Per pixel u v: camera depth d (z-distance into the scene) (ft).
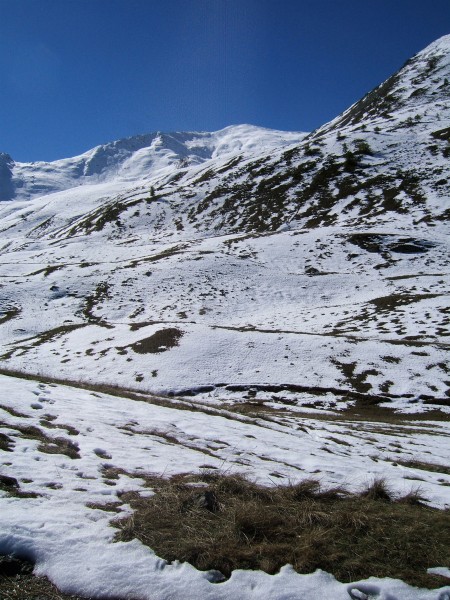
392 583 15.34
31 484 19.84
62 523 16.51
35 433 28.71
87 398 46.32
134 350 112.57
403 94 472.44
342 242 210.79
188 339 114.42
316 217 260.01
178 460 27.22
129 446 29.01
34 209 627.46
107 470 23.41
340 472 30.94
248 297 169.17
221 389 93.45
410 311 134.10
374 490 24.39
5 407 33.63
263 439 40.57
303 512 19.76
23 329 144.97
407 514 21.42
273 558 16.10
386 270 183.32
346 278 179.32
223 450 32.99
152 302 166.50
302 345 109.29
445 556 17.52
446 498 26.89
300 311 153.38
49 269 204.23
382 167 297.33
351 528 18.79
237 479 23.08
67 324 150.00
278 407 82.69
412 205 244.42
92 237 297.74
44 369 106.52
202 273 188.34
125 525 16.98
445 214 226.99
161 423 39.37
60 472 21.93
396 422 73.36
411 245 197.67
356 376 94.58
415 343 106.11
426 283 162.09
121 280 186.60
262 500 21.24
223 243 231.09
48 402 39.29
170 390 92.58
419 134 341.00
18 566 14.21
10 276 198.39
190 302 164.14
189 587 14.02
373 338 116.06
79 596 13.37
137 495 20.22
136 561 14.88
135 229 301.02
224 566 15.33
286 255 206.90
